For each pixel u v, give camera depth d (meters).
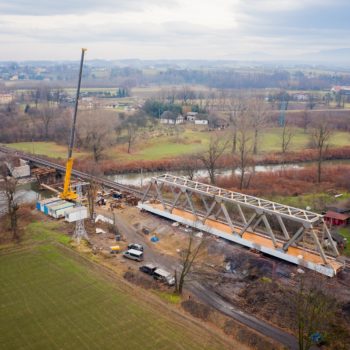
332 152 139.38
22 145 153.38
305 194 95.69
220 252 63.00
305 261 56.28
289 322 45.47
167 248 66.19
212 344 42.34
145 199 86.75
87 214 79.69
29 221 76.06
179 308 48.66
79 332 43.72
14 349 41.06
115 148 144.25
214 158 115.69
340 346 41.84
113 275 56.38
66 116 171.62
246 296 51.31
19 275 55.97
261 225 74.25
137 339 42.66
